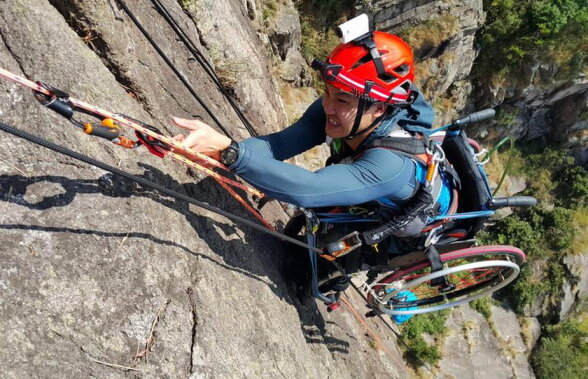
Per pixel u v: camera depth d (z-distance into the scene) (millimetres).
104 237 1863
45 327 1608
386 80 2098
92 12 2275
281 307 2830
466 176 2676
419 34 10477
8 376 1476
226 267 2434
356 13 9672
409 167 2156
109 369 1696
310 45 8984
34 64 1980
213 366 2008
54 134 1901
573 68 13719
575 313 14320
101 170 1984
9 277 1592
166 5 3389
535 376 13062
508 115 14938
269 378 2338
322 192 2066
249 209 2748
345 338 4055
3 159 1735
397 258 2961
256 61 4961
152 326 1870
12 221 1664
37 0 2109
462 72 12500
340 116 2139
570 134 15867
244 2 5887
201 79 3449
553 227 14742
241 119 3816
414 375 8953
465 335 11711
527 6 12508
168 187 2275
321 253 2631
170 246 2102
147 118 2473
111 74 2354
